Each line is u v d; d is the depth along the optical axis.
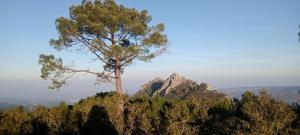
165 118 25.41
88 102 27.14
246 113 17.22
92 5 28.25
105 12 27.14
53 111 24.84
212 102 27.22
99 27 26.84
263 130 15.34
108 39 28.81
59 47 28.81
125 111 27.91
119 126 25.66
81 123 25.61
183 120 22.48
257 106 16.67
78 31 28.55
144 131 25.19
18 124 23.17
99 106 26.50
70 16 29.16
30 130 23.12
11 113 24.28
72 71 28.69
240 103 25.33
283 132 15.58
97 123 25.80
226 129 18.39
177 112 23.70
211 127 22.30
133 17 29.45
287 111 16.36
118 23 27.66
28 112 25.75
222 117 24.16
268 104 16.44
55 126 24.00
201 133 23.00
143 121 24.59
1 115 25.03
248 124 16.05
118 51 27.17
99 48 28.08
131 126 25.78
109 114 26.19
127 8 28.89
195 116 24.64
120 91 29.33
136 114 26.00
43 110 25.67
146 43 28.30
